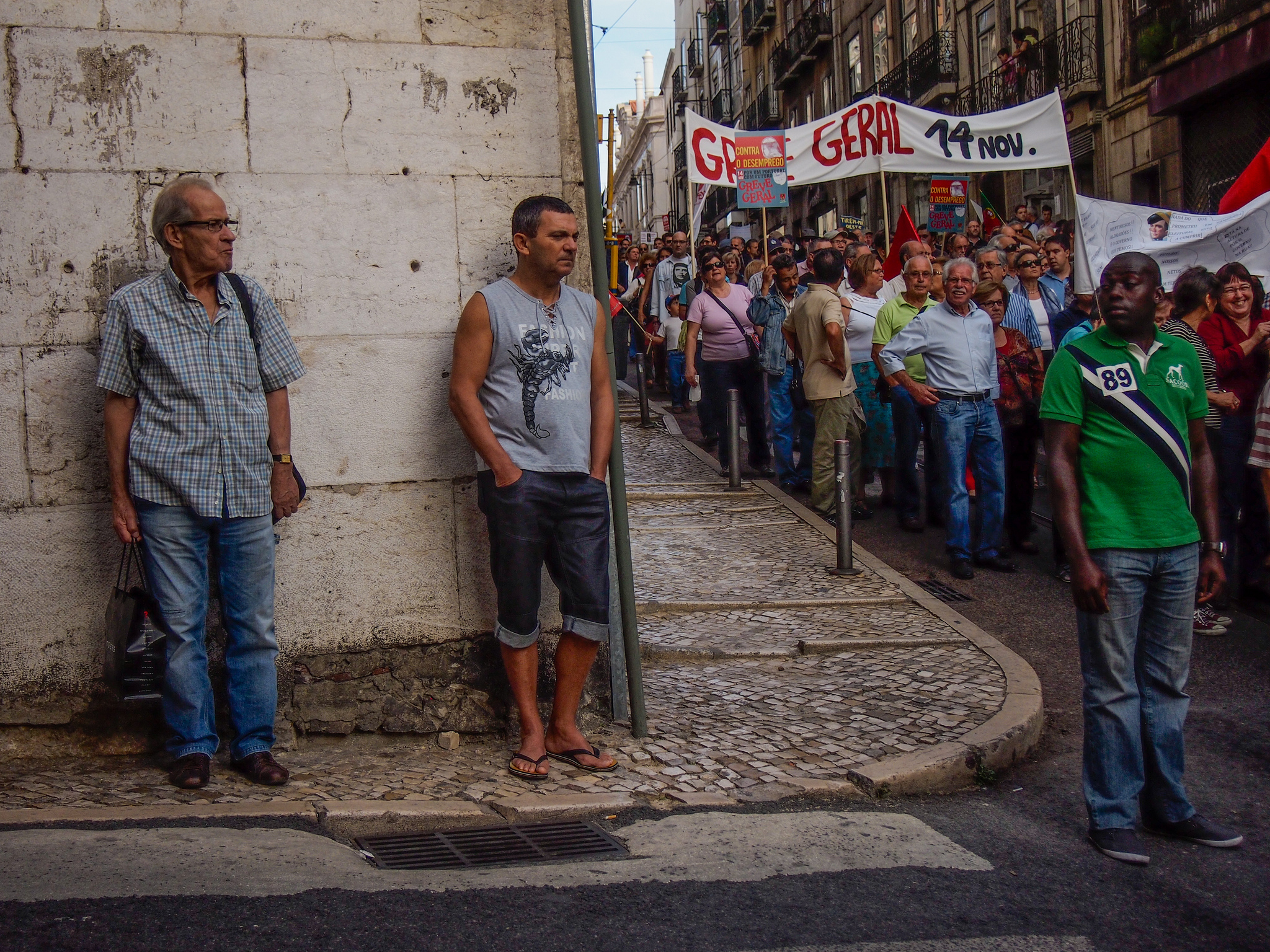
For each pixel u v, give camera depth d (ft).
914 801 14.30
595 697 16.38
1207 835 12.89
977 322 24.85
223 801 13.05
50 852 11.09
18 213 14.15
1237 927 10.96
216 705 14.94
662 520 29.50
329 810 12.83
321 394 15.16
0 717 14.40
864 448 30.37
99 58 14.32
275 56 14.90
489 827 12.98
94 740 14.69
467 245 15.66
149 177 14.48
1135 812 12.91
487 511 14.40
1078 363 12.48
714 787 14.17
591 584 14.51
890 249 35.96
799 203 130.00
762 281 38.29
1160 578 12.54
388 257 15.38
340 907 10.41
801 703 17.34
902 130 39.01
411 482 15.52
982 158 38.75
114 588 14.38
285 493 14.02
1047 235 42.45
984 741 15.28
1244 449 22.16
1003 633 21.66
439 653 15.67
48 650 14.49
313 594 15.24
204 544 13.62
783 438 32.24
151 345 13.10
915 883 11.58
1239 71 53.47
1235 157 56.85
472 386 14.08
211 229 13.15
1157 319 21.99
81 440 14.44
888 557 26.43
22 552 14.37
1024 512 26.81
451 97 15.57
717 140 39.88
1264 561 22.63
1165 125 61.87
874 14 103.96
